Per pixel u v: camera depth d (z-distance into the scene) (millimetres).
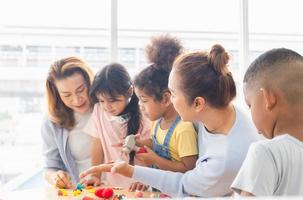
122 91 938
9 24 1326
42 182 1332
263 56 526
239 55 1210
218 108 721
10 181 1413
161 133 907
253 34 1270
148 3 1229
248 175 470
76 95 1005
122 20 1220
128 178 947
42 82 1415
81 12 1290
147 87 868
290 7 1286
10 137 1459
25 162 1449
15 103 1448
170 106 888
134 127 987
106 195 758
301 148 477
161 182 780
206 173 720
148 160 871
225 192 718
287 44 1299
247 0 1198
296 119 491
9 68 1410
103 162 1026
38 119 1447
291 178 466
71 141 1037
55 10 1309
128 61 1225
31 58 1397
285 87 488
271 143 481
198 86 706
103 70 965
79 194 808
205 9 1253
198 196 741
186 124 857
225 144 720
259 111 505
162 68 889
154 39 947
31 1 1308
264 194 454
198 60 734
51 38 1352
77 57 1064
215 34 1256
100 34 1280
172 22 1247
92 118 1036
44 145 1063
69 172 1025
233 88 732
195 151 834
